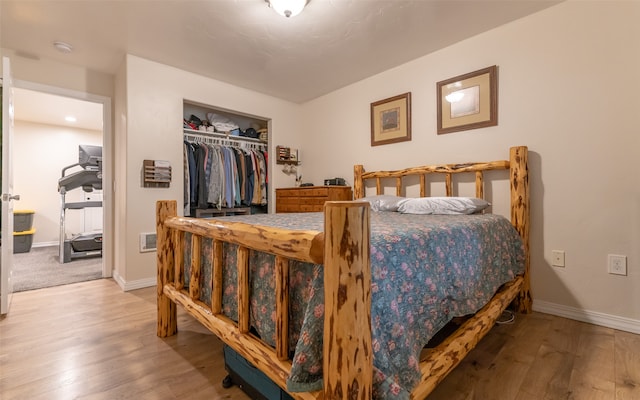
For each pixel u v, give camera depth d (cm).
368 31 234
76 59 279
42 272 331
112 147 315
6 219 210
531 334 176
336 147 362
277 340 92
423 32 236
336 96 361
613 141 184
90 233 436
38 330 184
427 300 103
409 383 84
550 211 208
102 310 218
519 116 221
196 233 141
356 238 70
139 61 275
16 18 215
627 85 179
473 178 247
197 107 368
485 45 237
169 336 177
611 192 185
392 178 302
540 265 212
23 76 266
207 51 265
